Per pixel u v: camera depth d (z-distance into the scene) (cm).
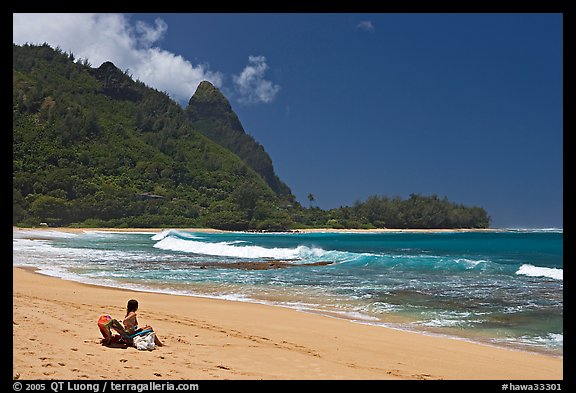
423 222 16738
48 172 12488
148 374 573
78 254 3125
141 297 1359
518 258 3275
